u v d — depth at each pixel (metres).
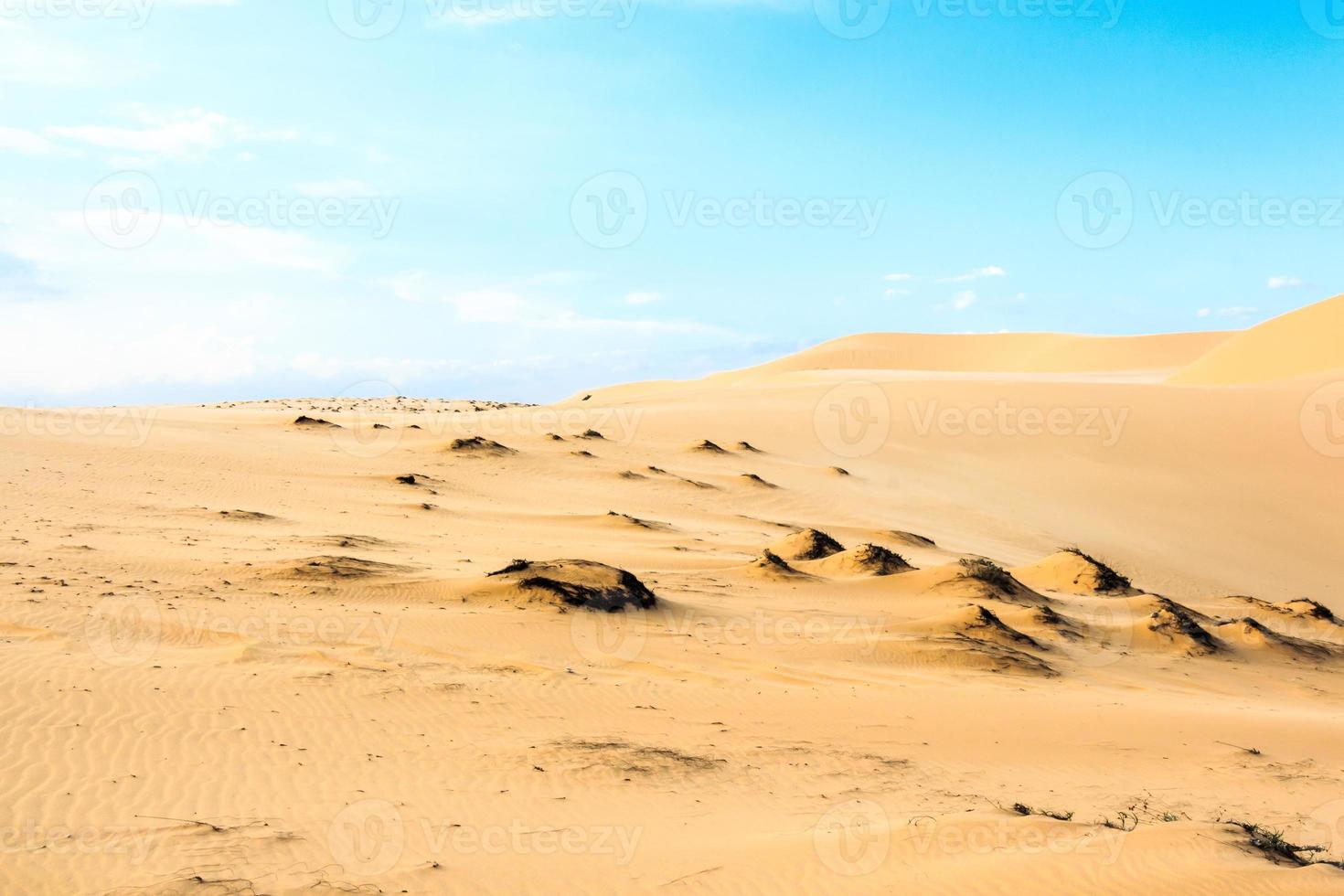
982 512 58.12
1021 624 29.16
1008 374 141.12
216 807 11.50
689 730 16.72
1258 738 19.33
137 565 26.42
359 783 12.76
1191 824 10.88
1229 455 66.31
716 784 13.84
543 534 41.16
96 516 35.03
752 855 10.46
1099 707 21.05
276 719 14.98
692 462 65.44
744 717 17.91
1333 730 20.84
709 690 19.59
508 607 24.91
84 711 14.20
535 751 14.68
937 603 31.08
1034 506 59.56
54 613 20.02
